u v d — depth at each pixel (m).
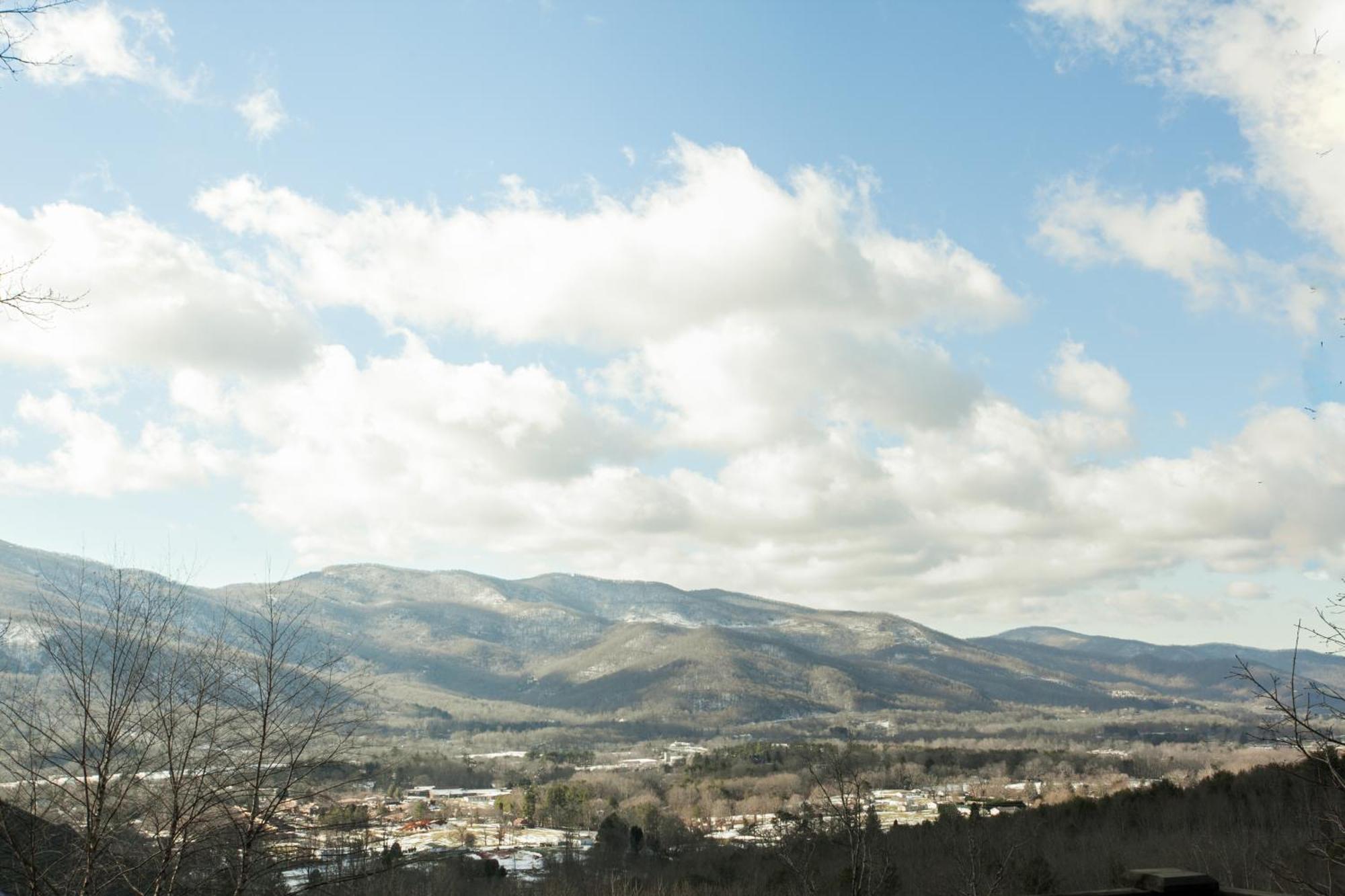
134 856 9.47
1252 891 5.47
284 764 9.94
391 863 11.48
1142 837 42.38
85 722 9.27
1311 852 9.01
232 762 9.78
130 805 9.40
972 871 27.80
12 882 8.98
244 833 9.74
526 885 45.91
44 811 9.16
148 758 9.50
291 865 10.03
